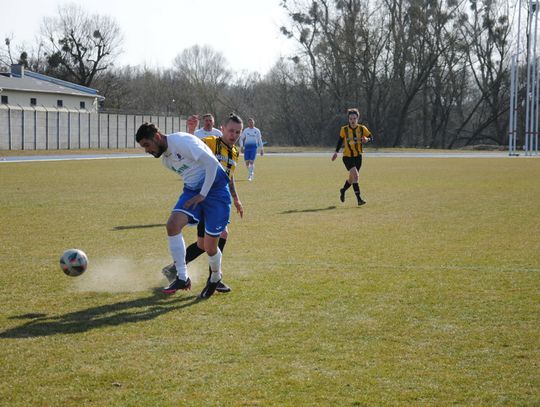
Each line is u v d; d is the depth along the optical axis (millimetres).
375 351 6512
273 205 19750
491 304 8242
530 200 21016
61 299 8562
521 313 7832
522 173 34750
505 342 6770
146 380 5789
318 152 73812
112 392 5535
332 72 92375
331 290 8984
